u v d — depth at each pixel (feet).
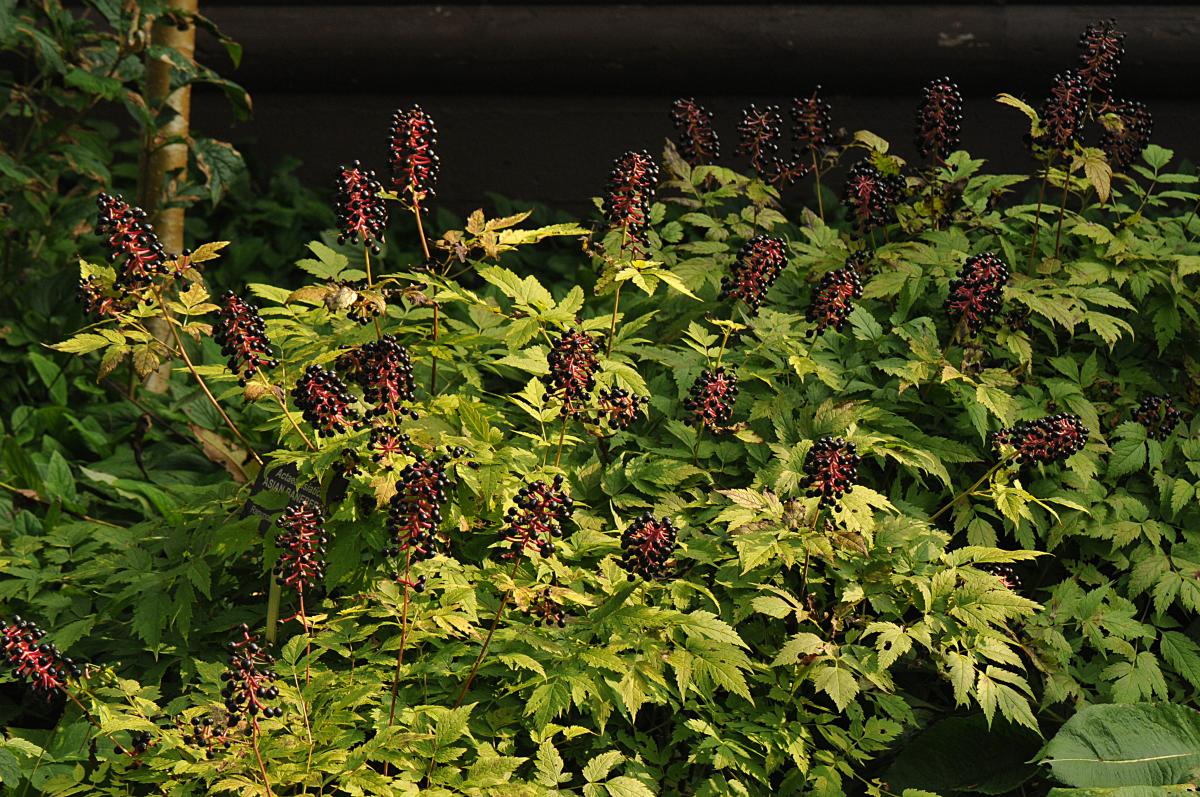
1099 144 13.08
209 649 11.10
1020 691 10.97
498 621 9.53
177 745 8.95
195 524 11.85
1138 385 12.44
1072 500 11.43
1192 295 12.48
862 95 23.36
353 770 8.70
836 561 10.41
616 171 11.07
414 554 9.35
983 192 13.53
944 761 10.78
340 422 9.64
